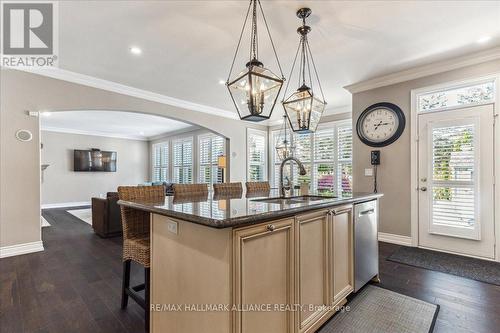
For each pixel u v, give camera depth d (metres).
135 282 2.62
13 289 2.45
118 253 3.59
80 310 2.08
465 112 3.31
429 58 3.33
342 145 5.50
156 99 4.75
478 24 2.56
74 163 8.71
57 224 5.61
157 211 1.53
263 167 6.95
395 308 2.10
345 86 4.34
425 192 3.62
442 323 1.90
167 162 9.47
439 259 3.20
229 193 3.09
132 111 4.43
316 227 1.81
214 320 1.29
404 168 3.81
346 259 2.14
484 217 3.17
